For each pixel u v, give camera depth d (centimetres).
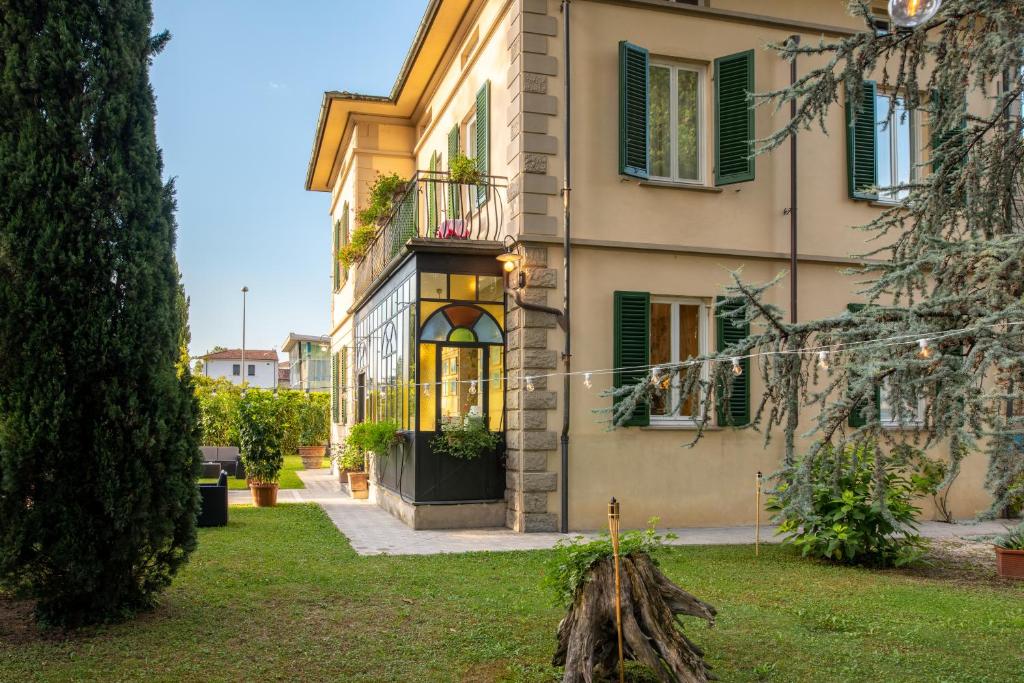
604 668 469
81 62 576
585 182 1075
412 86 1658
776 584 738
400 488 1195
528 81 1056
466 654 521
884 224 626
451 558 855
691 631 576
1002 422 420
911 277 510
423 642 546
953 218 593
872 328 463
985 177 574
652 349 1111
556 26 1072
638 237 1091
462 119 1370
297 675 484
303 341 4203
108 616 595
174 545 634
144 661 508
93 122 580
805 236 1152
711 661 511
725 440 1105
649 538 488
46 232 558
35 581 570
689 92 1146
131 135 603
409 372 1130
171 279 627
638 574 453
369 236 1620
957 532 1073
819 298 1155
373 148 1831
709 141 1141
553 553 876
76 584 574
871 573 797
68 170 569
